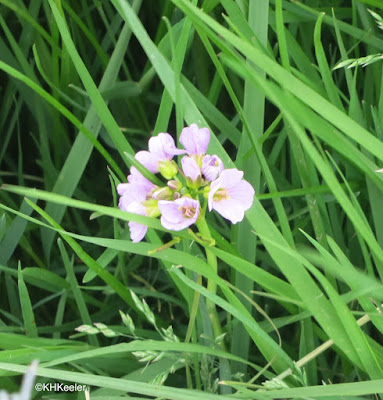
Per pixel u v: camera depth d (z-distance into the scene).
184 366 0.71
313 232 0.75
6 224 0.76
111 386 0.63
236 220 0.64
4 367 0.63
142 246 0.66
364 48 0.80
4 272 0.76
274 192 0.69
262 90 0.68
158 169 0.65
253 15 0.71
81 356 0.66
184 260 0.66
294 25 0.79
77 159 0.74
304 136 0.66
